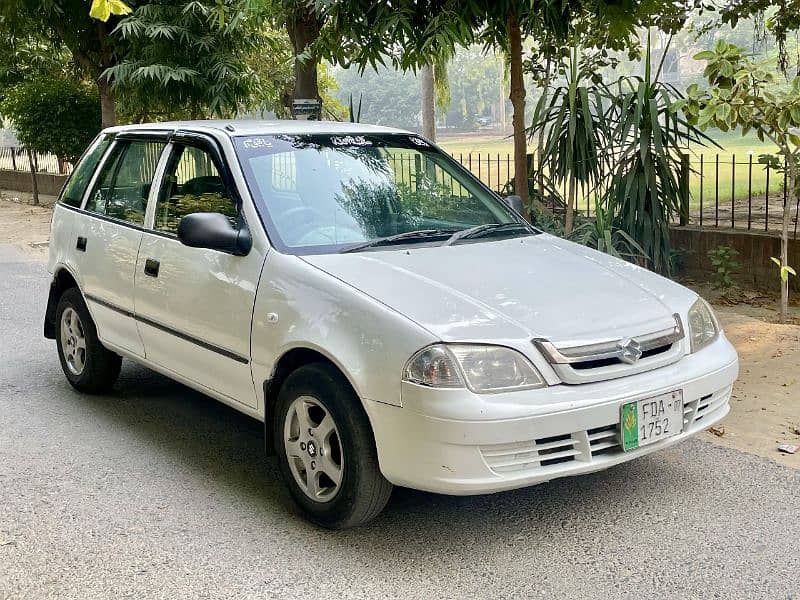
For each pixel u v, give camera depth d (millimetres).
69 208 5941
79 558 3643
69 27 15203
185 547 3729
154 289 4805
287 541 3773
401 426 3422
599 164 8641
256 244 4191
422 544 3738
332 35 7797
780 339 6773
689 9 9773
